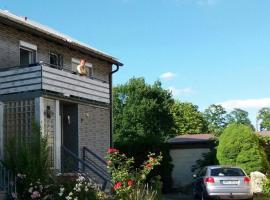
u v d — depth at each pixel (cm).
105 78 2319
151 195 1482
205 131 6600
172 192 2852
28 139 1520
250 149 2461
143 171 1542
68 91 1684
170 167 2814
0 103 1573
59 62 2011
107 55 2273
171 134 5194
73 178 1420
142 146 2703
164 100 5256
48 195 1349
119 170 1530
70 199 1324
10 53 1725
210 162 2858
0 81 1589
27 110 1538
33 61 1855
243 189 1972
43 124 1526
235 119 7175
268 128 7125
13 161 1422
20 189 1376
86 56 2183
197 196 2252
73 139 1822
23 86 1552
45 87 1550
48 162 1427
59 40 1944
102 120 2005
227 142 2512
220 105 6969
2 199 1346
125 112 5047
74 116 1822
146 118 5053
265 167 2472
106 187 1675
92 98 1847
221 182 1983
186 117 6241
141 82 5203
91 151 1841
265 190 2253
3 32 1702
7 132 1557
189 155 3177
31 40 1842
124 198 1425
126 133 4997
